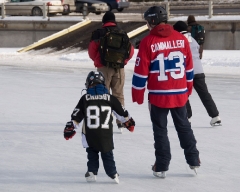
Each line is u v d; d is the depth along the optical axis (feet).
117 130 80.23
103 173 57.47
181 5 318.04
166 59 53.42
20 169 59.21
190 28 97.40
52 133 77.77
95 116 51.24
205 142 71.51
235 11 283.18
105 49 75.82
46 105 101.09
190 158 55.67
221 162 61.52
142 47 53.31
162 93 53.62
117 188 52.29
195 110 96.43
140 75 53.42
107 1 286.46
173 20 237.45
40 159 63.41
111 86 79.30
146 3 339.98
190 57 54.80
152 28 54.54
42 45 225.97
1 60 189.78
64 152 66.74
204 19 227.61
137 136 75.72
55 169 59.21
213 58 174.81
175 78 53.62
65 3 274.77
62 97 110.32
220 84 127.95
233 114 91.56
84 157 64.34
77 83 131.54
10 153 66.18
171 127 81.66
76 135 76.79
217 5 310.24
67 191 51.49
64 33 239.30
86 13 254.88
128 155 65.05
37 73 151.94
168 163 55.21
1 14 280.31
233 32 221.87
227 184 53.31
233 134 76.48
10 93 115.96
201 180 54.75
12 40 268.62
